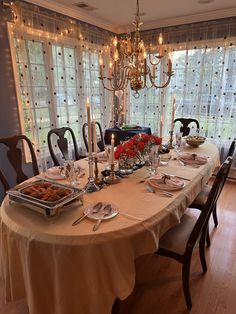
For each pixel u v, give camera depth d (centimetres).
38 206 120
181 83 373
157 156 189
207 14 331
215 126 358
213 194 135
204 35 341
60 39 309
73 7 311
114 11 327
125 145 187
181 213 148
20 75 271
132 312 150
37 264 114
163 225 130
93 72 373
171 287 169
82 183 167
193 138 275
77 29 332
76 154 278
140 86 215
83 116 361
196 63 354
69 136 341
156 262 194
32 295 117
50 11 297
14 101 274
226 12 319
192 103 369
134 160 193
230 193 322
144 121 423
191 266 190
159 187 157
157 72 383
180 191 155
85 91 361
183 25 356
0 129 266
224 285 171
